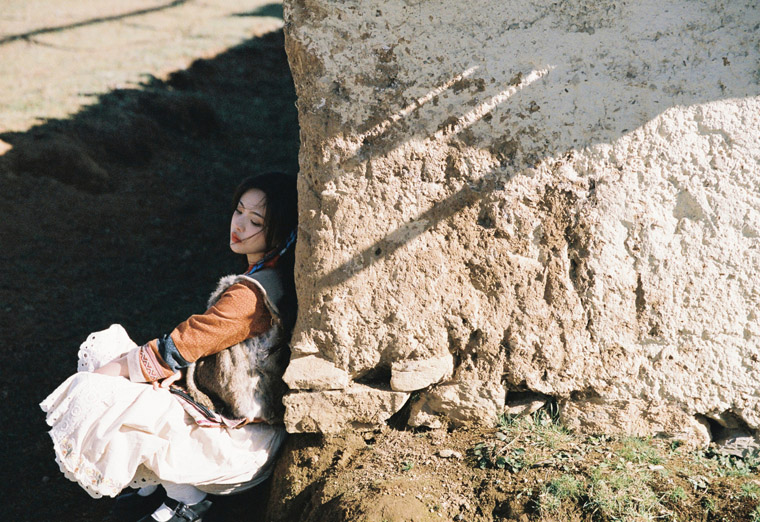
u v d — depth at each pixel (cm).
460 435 296
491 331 290
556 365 290
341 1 275
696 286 283
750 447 289
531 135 282
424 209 285
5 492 358
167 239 676
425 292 288
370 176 283
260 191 303
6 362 469
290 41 279
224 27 1282
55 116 794
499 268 287
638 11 277
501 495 259
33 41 1081
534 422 298
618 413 291
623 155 281
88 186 720
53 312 536
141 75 980
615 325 287
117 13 1305
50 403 270
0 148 705
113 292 579
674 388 288
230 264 643
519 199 284
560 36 279
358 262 286
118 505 317
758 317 282
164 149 837
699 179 280
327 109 280
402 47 278
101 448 262
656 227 282
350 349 291
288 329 298
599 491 254
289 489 288
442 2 276
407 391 294
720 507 252
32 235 629
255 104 1044
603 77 280
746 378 285
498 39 279
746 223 280
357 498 259
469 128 282
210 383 288
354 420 297
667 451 286
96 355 292
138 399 272
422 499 259
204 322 280
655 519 249
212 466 282
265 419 299
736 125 278
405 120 281
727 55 277
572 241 285
